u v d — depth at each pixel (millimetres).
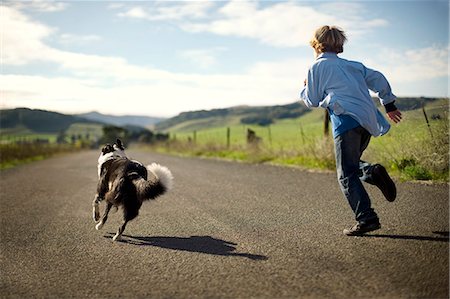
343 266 3779
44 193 10016
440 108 8586
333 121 4598
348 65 4520
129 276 3979
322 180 9266
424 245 4125
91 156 32500
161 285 3691
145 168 6020
